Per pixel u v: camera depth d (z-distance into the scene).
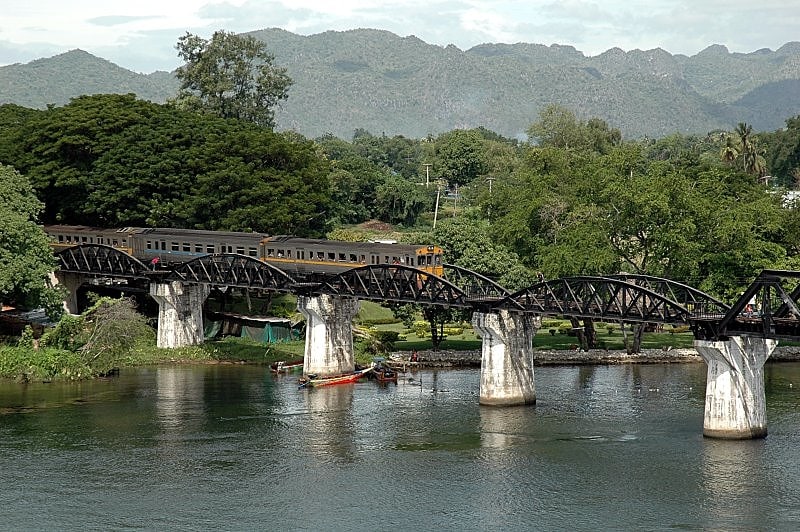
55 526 79.12
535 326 118.94
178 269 151.75
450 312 151.12
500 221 167.12
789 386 130.38
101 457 96.69
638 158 164.88
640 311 111.69
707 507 81.75
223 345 155.12
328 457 96.50
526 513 81.19
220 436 104.25
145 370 142.50
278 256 147.25
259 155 181.62
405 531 77.75
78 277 170.12
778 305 140.75
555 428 106.38
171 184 175.12
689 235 149.25
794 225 166.62
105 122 182.62
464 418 111.25
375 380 134.50
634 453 96.31
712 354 99.06
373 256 136.00
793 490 85.25
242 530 78.19
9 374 134.00
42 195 180.38
